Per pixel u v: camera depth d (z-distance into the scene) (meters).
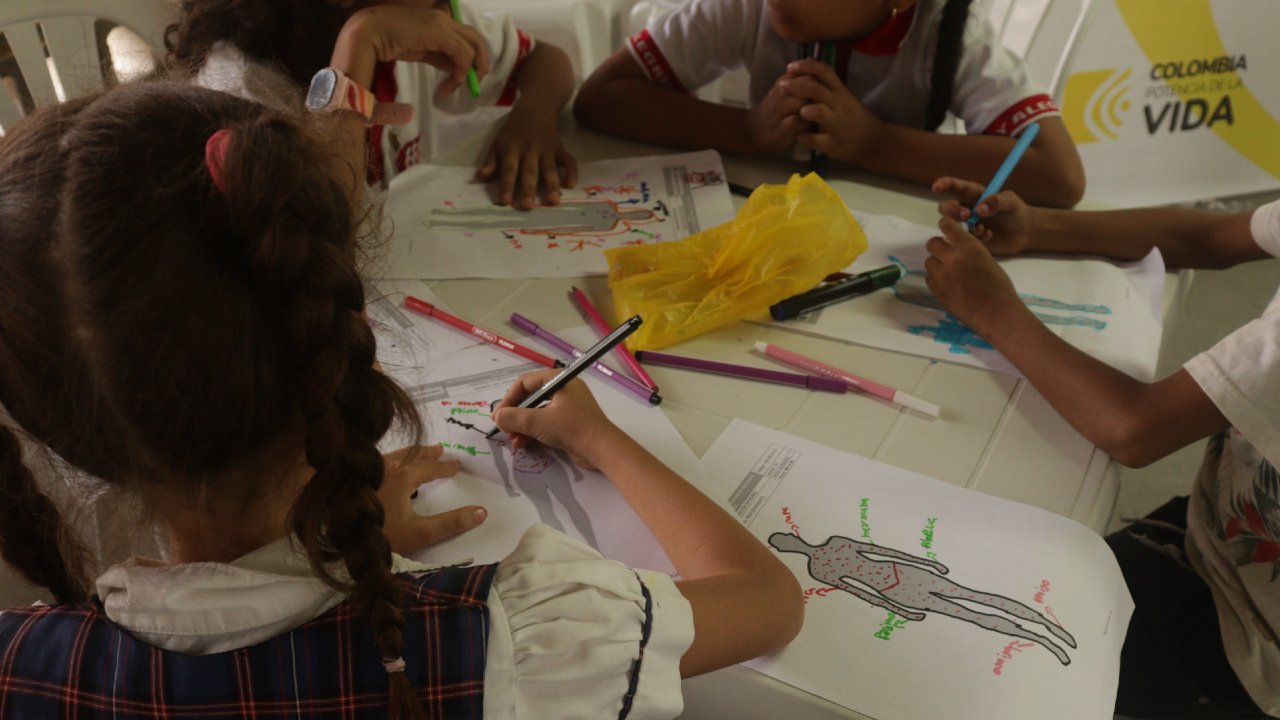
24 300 0.41
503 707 0.46
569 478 0.72
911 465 0.74
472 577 0.48
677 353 0.86
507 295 0.94
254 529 0.49
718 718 0.60
